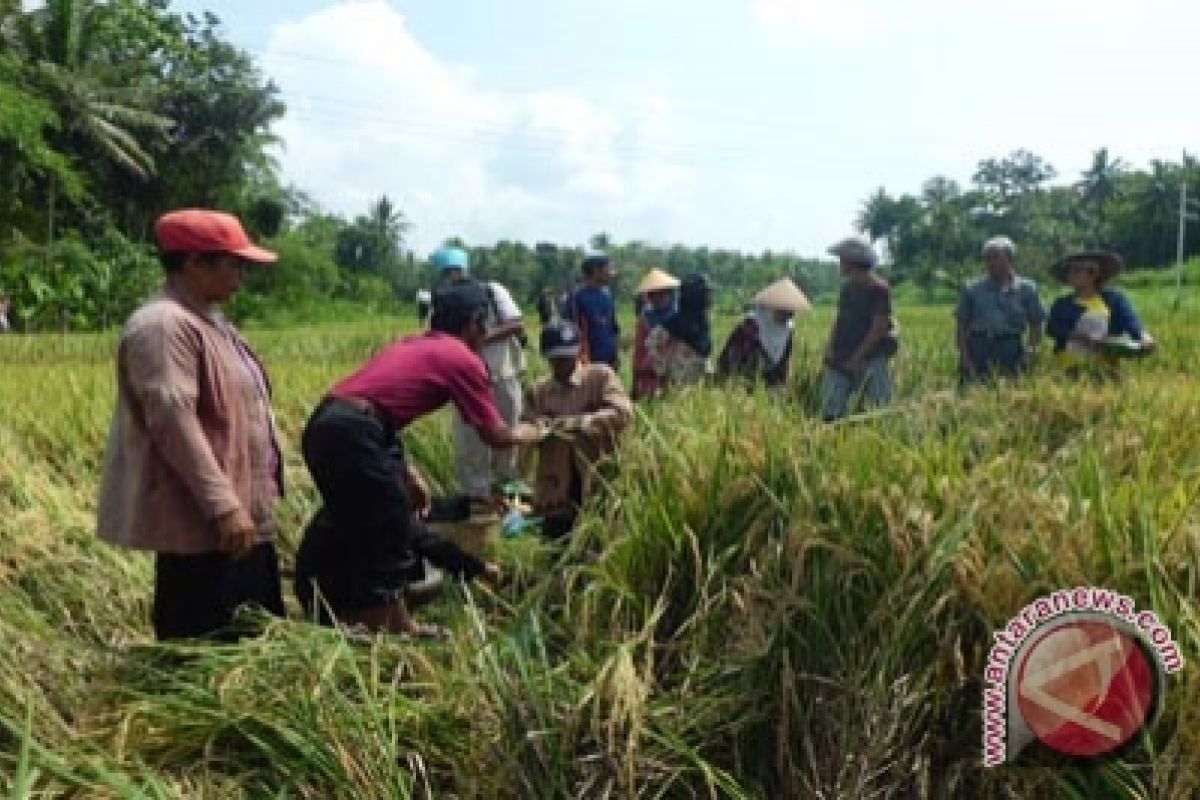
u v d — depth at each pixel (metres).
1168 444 5.20
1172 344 14.55
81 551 5.46
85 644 4.50
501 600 5.03
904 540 3.83
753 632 3.88
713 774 3.60
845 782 3.50
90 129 43.84
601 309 10.38
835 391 9.21
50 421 7.79
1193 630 3.45
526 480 8.23
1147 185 91.31
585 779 3.52
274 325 52.66
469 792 3.56
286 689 3.79
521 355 8.36
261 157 53.81
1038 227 93.75
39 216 42.47
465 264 8.30
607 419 6.25
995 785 3.55
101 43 47.41
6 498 5.76
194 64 50.81
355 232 79.56
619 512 4.77
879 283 9.21
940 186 117.25
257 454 4.70
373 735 3.63
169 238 4.45
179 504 4.43
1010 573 3.66
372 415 5.04
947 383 11.45
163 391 4.25
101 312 40.84
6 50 41.91
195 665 4.11
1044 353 10.42
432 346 5.23
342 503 5.03
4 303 25.84
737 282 85.81
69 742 3.66
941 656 3.64
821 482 4.17
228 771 3.62
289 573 6.12
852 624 3.80
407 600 5.38
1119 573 3.62
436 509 5.88
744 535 4.30
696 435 4.82
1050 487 4.24
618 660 3.73
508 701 3.64
